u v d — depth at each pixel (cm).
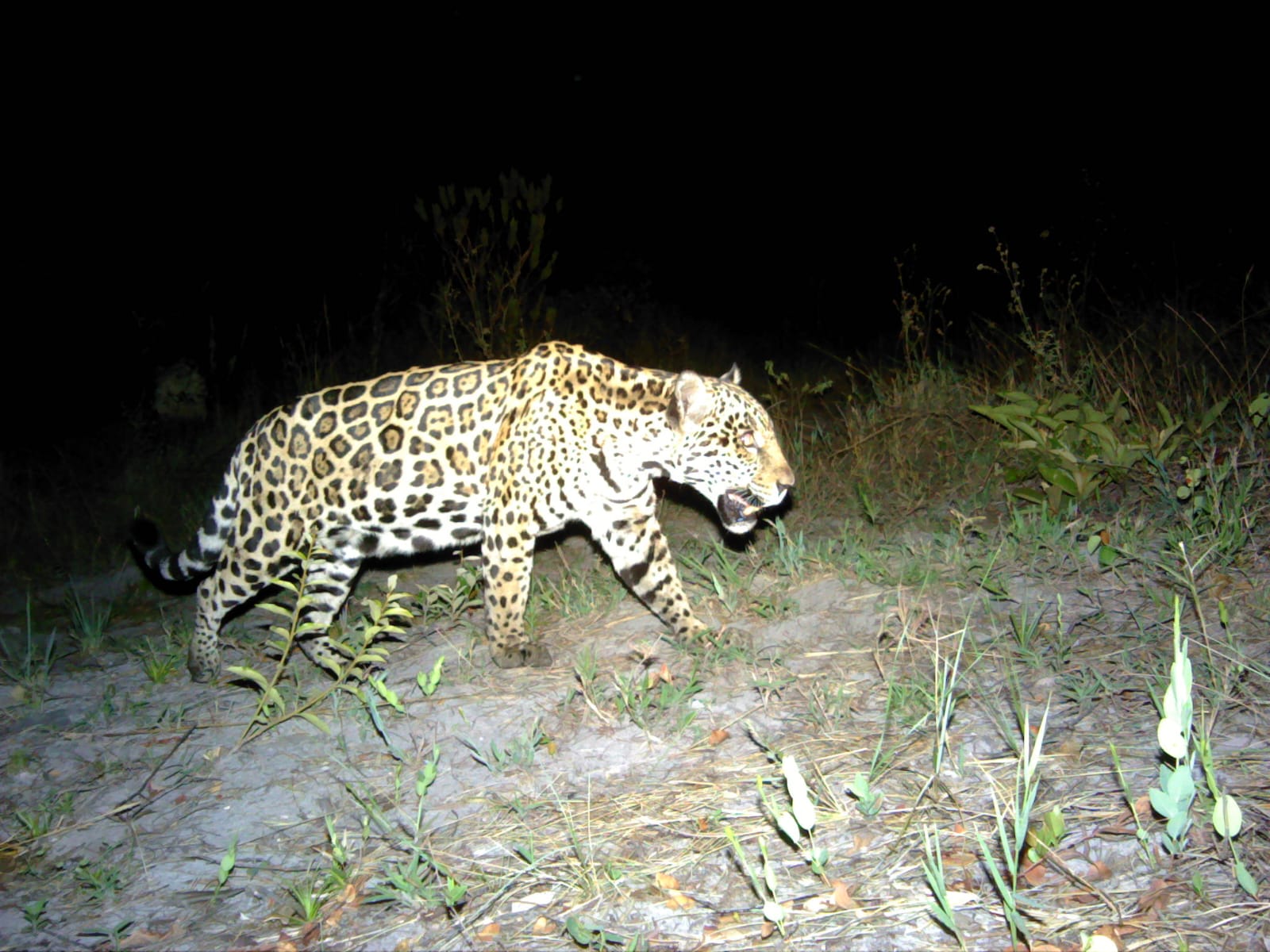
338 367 571
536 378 279
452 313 484
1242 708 220
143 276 737
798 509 365
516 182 452
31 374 617
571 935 183
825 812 207
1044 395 383
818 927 179
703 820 211
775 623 288
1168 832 175
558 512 281
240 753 259
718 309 798
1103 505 321
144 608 376
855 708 243
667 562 290
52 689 309
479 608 323
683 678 265
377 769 245
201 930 199
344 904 201
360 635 300
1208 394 372
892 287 779
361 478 288
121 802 245
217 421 522
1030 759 198
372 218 877
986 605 274
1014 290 416
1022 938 170
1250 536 286
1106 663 244
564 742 246
